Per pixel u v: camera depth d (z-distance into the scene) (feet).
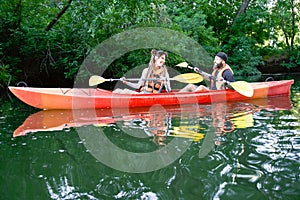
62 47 23.88
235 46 40.22
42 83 24.86
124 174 6.23
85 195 5.37
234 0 44.34
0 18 21.43
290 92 18.90
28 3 21.94
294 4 44.68
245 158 6.88
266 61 42.04
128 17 21.12
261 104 14.49
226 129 9.44
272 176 5.93
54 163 6.85
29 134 9.30
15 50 23.07
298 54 41.88
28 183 5.82
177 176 6.08
